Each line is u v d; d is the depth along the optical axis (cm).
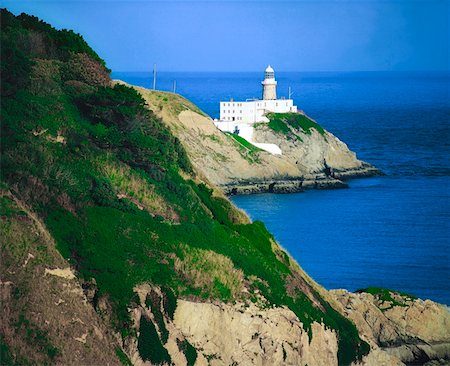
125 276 19925
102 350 18325
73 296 18850
